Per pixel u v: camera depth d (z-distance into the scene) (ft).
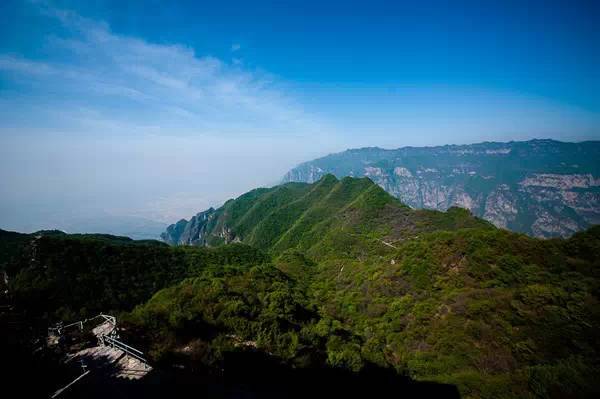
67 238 232.53
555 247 156.04
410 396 92.63
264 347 94.58
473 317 123.95
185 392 62.18
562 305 118.01
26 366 55.88
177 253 283.18
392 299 164.86
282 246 447.01
